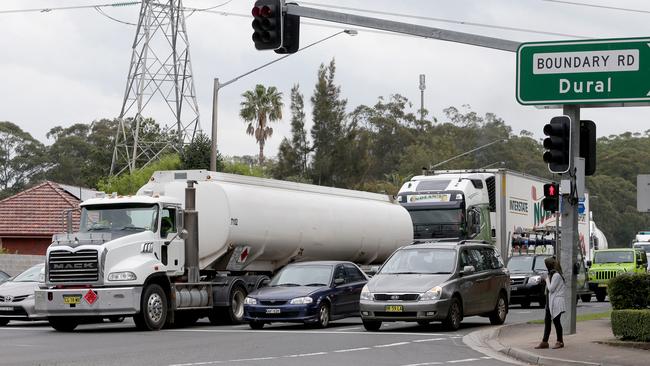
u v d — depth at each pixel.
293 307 45.31
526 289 66.62
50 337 41.78
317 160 137.75
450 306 43.25
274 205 53.38
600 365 30.64
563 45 39.62
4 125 182.88
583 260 74.06
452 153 183.25
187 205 50.19
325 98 139.62
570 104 39.69
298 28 39.72
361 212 61.28
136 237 46.28
